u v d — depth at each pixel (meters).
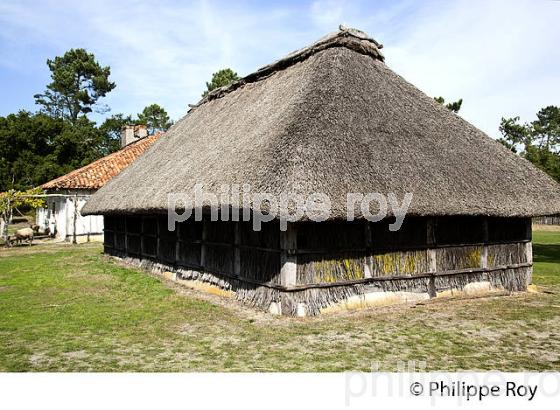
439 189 7.89
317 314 7.23
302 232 7.24
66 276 11.45
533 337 6.24
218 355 5.44
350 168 7.08
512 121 42.38
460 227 9.10
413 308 7.88
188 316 7.33
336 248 7.51
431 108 10.22
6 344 5.92
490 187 8.76
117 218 15.22
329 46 10.22
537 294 9.56
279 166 6.69
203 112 14.45
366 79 9.49
